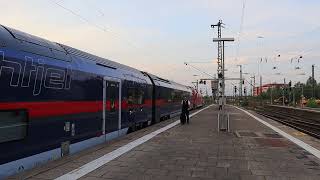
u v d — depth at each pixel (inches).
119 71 717.3
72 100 490.0
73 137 493.0
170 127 893.8
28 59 390.3
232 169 401.4
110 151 505.7
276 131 840.9
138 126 890.7
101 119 597.6
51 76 435.5
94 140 566.6
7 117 358.0
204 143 603.8
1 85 347.6
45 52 432.1
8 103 356.2
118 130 695.7
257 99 5019.7
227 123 831.1
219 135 727.1
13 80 364.2
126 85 752.3
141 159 451.5
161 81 1227.9
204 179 355.3
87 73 542.0
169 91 1339.8
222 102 837.8
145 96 951.0
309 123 1290.6
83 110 525.0
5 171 356.8
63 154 465.1
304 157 485.7
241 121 1190.3
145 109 950.4
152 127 888.9
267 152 522.0
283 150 544.4
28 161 392.2
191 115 1494.8
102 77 603.8
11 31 384.8
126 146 553.9
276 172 390.3
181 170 392.8
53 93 439.8
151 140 631.2
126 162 430.9
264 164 432.5
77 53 539.2
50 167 392.8
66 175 358.9
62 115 461.7
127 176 362.6
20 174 362.9
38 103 407.2
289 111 2257.6
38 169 382.3
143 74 1002.7
